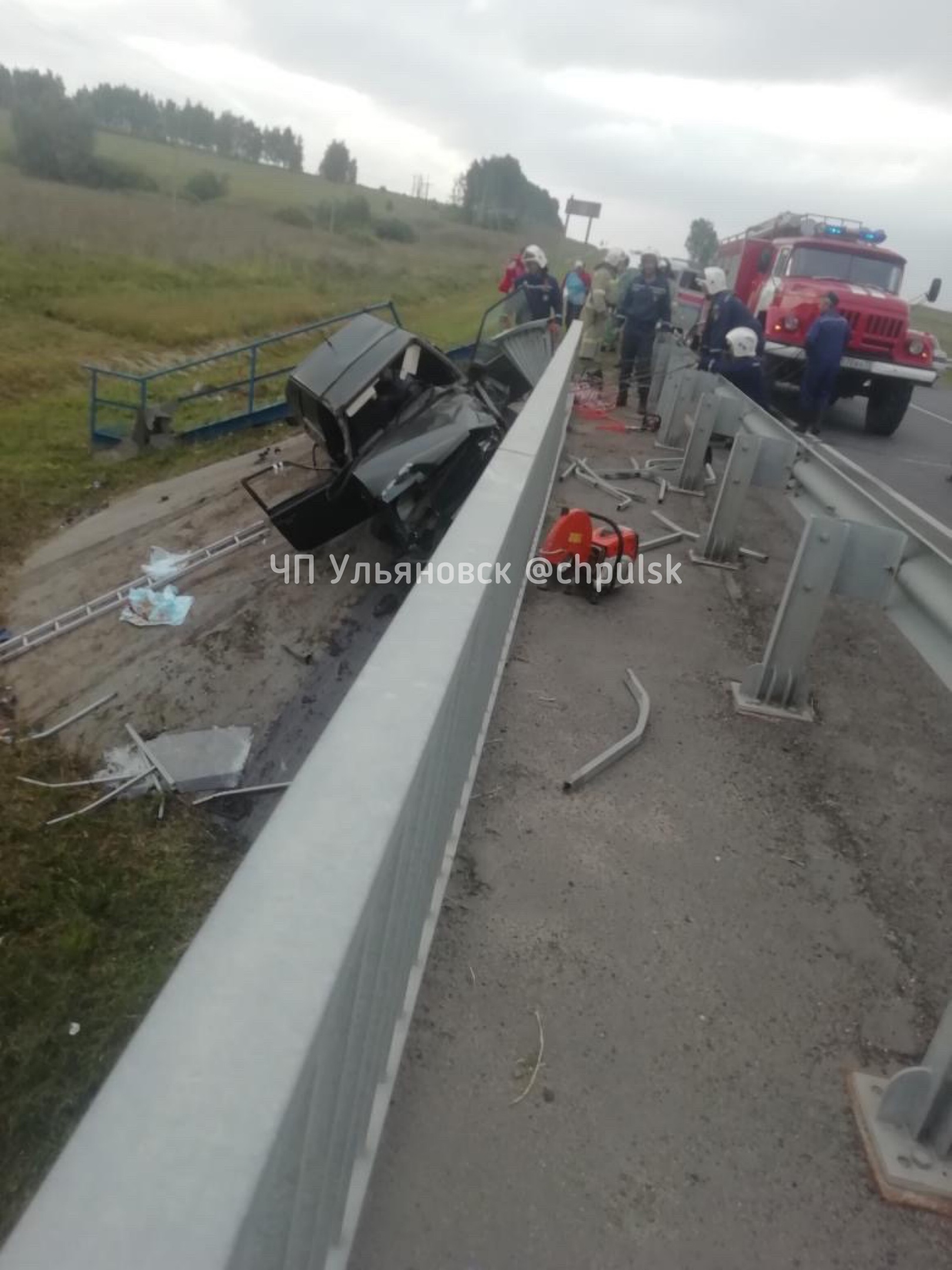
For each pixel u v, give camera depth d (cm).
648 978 226
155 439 1404
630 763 313
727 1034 212
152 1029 80
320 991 86
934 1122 185
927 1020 222
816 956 239
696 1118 191
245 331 2267
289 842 107
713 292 978
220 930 92
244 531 997
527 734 323
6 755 708
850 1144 189
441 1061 196
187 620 859
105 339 1992
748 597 483
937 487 993
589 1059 201
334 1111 114
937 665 269
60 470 1308
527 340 1168
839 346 1073
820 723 356
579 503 624
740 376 832
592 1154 181
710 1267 163
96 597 935
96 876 578
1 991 482
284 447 1315
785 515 657
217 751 709
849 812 303
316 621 824
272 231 4106
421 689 151
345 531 790
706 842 279
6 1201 380
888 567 322
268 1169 72
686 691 369
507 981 219
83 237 2855
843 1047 212
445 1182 171
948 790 320
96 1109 72
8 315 2006
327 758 127
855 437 1246
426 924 213
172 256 2900
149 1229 64
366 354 792
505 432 798
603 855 267
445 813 217
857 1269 166
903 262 1355
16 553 1075
